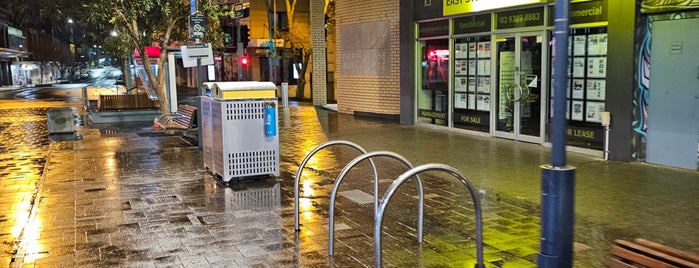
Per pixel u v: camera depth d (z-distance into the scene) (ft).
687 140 29.27
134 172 31.32
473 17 43.47
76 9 51.90
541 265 13.85
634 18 30.40
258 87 28.19
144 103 61.16
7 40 223.10
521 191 25.71
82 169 32.30
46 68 272.92
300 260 17.39
